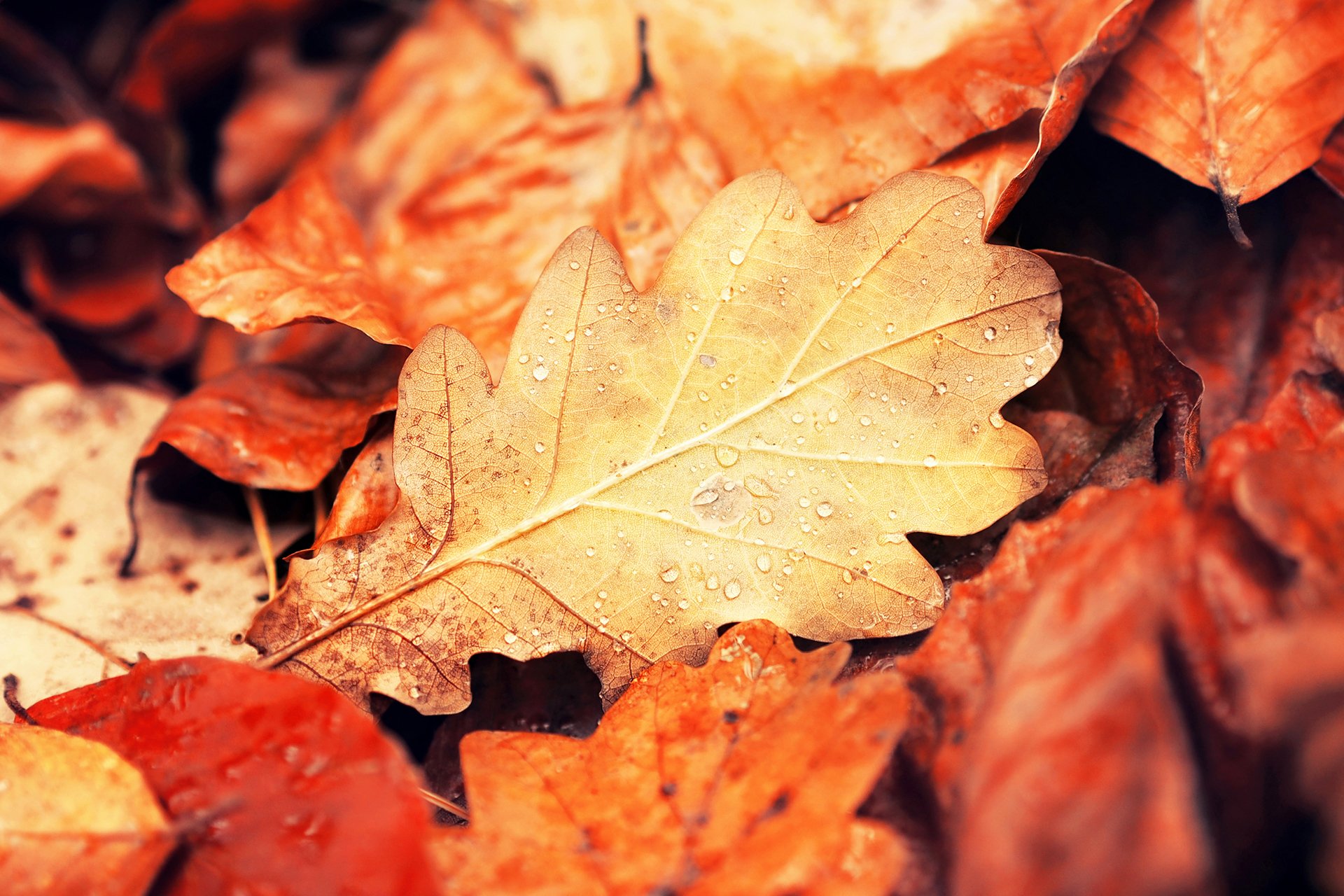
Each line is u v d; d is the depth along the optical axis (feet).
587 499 0.81
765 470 0.81
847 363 0.81
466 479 0.81
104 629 0.86
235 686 0.76
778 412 0.81
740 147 0.90
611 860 0.72
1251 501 0.69
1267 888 0.70
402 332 0.89
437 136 0.98
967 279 0.80
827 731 0.73
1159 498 0.71
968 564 0.83
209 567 0.88
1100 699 0.67
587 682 0.84
